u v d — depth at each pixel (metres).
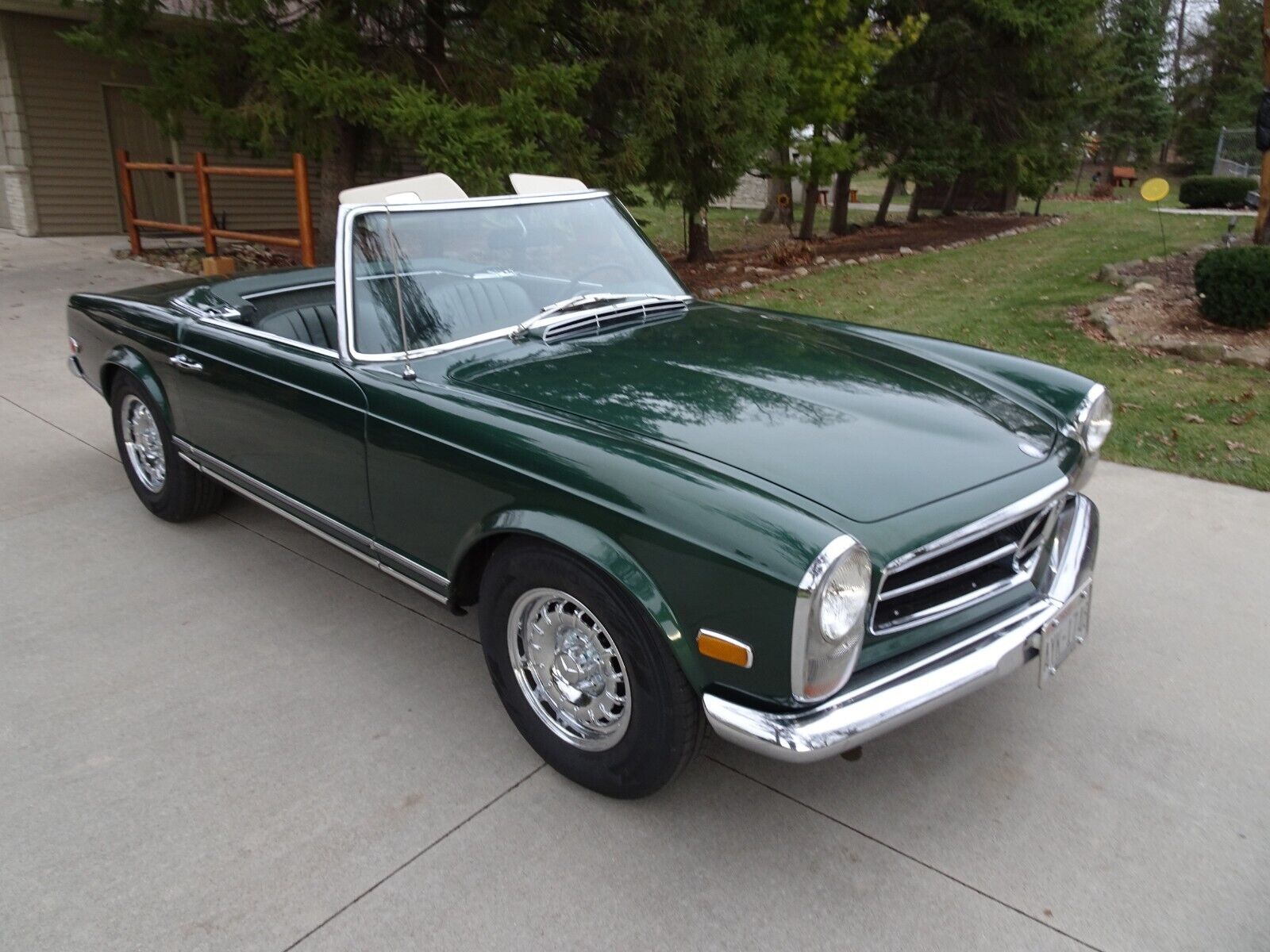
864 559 2.14
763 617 2.16
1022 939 2.28
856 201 32.38
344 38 8.95
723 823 2.67
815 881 2.46
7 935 2.28
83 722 3.10
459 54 9.54
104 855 2.53
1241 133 29.56
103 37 9.84
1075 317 9.21
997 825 2.67
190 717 3.13
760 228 21.83
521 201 3.71
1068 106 19.56
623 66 9.89
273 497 3.71
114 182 14.46
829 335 3.66
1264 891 2.42
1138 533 4.57
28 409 6.50
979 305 10.16
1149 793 2.80
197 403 3.98
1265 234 10.62
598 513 2.42
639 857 2.54
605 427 2.65
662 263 4.15
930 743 3.04
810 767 2.92
